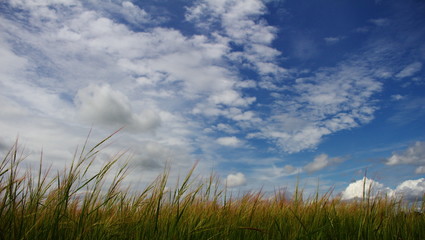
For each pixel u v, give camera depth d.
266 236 3.62
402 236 4.00
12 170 2.76
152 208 3.37
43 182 2.98
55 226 2.67
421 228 4.29
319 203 4.42
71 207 3.22
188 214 3.60
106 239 3.02
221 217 3.78
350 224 4.02
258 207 4.48
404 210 4.84
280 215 4.15
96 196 3.18
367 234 3.71
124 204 3.60
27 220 2.73
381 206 4.50
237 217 3.79
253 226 3.81
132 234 3.22
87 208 3.04
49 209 2.90
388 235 3.88
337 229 3.89
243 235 3.69
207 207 3.99
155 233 3.06
